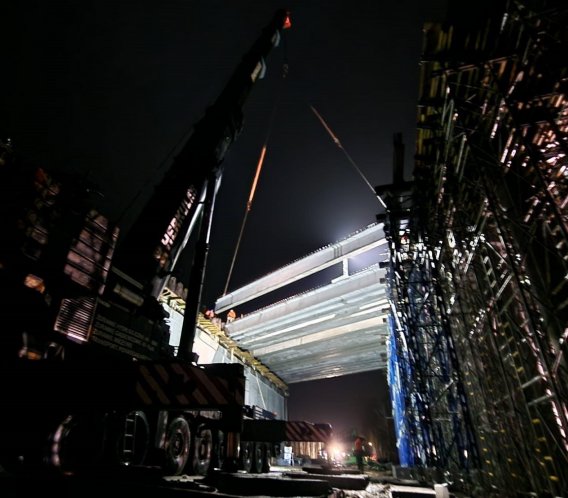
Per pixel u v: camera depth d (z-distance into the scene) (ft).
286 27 81.66
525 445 26.43
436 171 44.47
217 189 47.57
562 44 25.84
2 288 20.47
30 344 21.08
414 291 55.77
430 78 35.40
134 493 15.92
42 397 17.25
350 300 103.04
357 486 30.96
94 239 26.48
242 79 59.31
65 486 15.71
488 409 33.19
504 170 28.78
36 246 22.12
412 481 43.34
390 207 59.11
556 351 24.61
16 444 16.99
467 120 34.19
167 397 17.95
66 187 25.02
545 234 28.78
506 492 29.55
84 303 25.66
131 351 30.60
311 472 42.98
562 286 25.26
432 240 49.70
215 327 106.01
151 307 34.65
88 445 18.97
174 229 39.93
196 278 38.63
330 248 102.37
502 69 30.04
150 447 23.63
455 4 32.17
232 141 52.42
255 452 41.09
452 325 46.44
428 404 45.39
